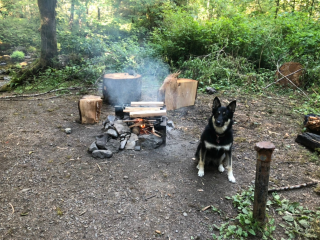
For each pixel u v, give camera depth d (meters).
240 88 7.29
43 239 2.37
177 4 13.73
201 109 5.93
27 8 18.27
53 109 5.72
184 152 4.11
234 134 4.75
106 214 2.71
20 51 13.13
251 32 8.69
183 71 8.45
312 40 8.15
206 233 2.53
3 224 2.53
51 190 3.05
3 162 3.58
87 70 7.72
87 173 3.42
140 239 2.42
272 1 12.27
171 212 2.78
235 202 2.93
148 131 4.39
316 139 4.16
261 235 2.51
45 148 4.01
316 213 2.76
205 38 9.00
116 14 16.00
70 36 9.57
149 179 3.34
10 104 6.00
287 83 7.50
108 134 4.19
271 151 2.31
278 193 3.15
